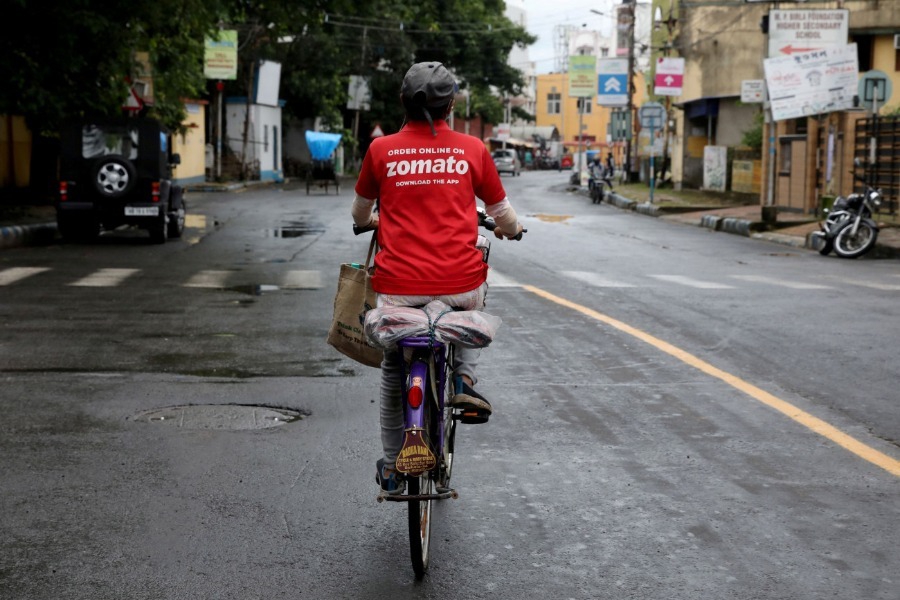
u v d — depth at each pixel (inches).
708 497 201.3
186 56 1168.2
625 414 264.5
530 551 173.9
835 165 984.3
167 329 378.9
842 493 203.6
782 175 1113.4
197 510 191.8
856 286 533.0
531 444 237.8
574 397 282.5
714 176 1588.3
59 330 373.1
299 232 857.5
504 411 267.3
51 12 745.0
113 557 168.9
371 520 188.2
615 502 198.5
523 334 376.8
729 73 1577.3
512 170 2817.4
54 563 166.1
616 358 334.0
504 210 170.2
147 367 314.0
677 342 361.1
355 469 217.8
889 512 192.9
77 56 784.3
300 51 2186.3
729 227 991.0
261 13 936.3
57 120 807.7
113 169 716.7
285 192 1643.7
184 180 1771.7
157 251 684.1
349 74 2363.4
